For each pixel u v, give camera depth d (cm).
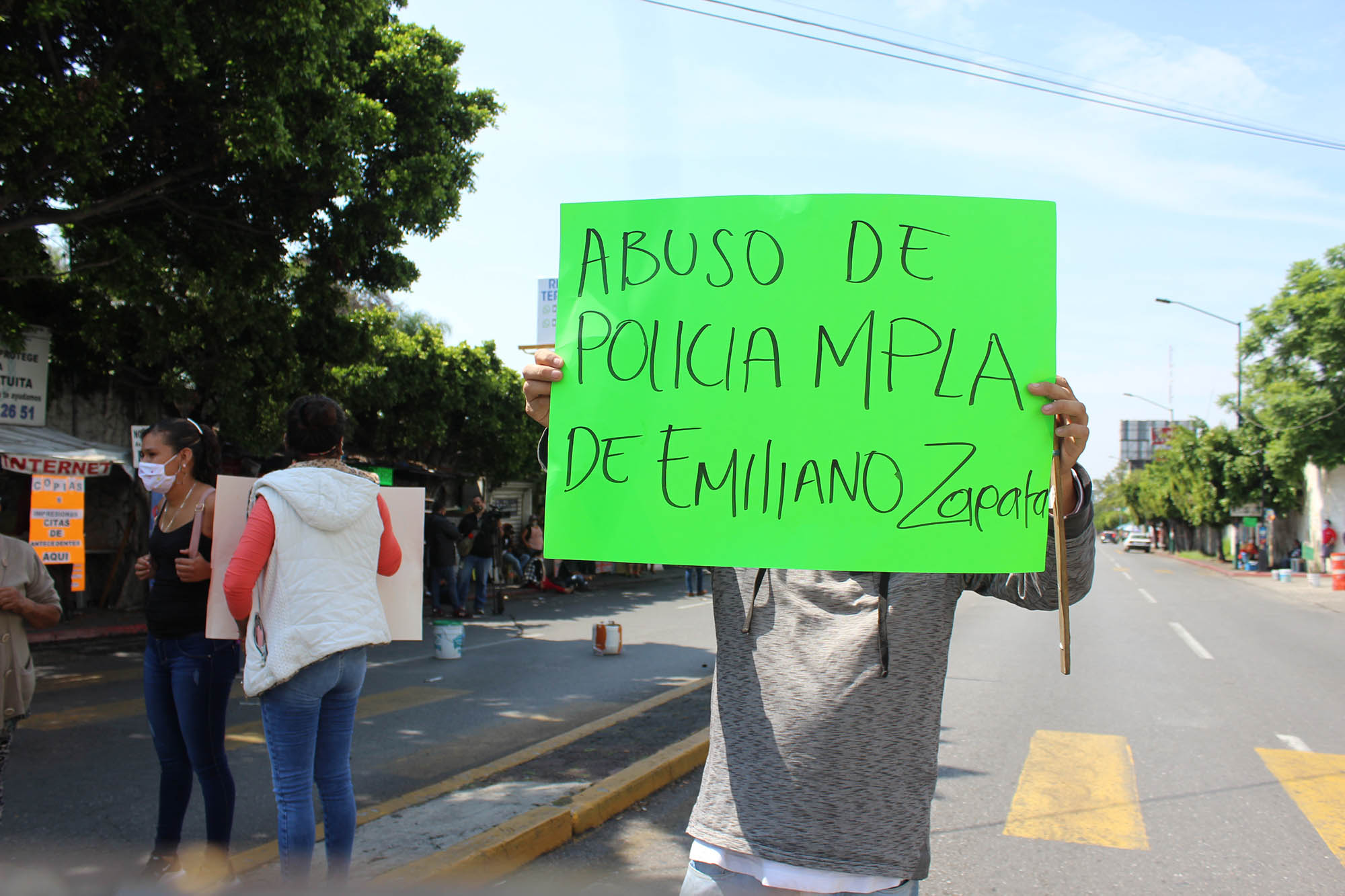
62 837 430
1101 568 3762
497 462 2308
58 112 806
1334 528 3369
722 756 185
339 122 1005
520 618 1557
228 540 317
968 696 835
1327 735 691
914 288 200
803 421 199
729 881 180
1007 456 196
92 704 754
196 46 887
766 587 192
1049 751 637
